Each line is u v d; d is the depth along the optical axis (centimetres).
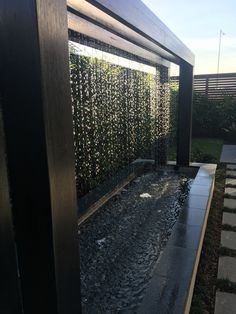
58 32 71
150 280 195
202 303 197
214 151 673
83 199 324
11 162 69
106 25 199
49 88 68
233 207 353
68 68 76
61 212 77
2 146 65
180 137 485
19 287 72
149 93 496
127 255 242
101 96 339
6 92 66
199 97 839
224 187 429
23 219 73
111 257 240
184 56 363
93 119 326
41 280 77
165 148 534
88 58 305
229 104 806
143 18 193
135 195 384
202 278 223
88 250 250
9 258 67
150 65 475
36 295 78
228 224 310
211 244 271
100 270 223
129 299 191
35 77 65
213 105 823
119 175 412
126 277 214
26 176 70
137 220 308
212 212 342
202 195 338
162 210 332
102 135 352
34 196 71
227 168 534
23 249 74
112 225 298
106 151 367
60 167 75
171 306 164
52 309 79
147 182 439
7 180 66
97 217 318
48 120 69
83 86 301
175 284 183
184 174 477
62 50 73
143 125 487
